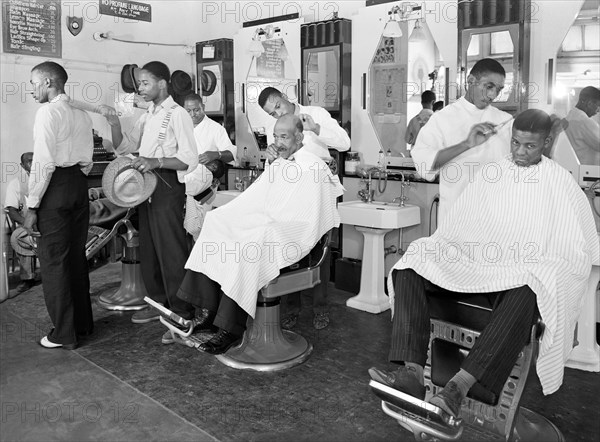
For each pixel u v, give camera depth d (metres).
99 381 2.67
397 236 3.97
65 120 2.92
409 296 2.08
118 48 5.02
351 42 4.13
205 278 2.80
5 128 4.34
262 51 4.75
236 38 4.95
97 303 3.85
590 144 3.14
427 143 3.17
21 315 3.61
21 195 4.24
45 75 2.93
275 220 2.84
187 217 3.77
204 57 5.13
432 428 1.91
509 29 3.22
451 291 2.14
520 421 2.20
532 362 1.99
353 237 4.20
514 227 2.18
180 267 3.18
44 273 2.96
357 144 4.22
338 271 4.19
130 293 3.79
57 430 2.22
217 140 4.41
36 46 4.48
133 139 3.58
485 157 3.04
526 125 2.12
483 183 2.31
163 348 3.08
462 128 3.12
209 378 2.70
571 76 3.17
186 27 5.48
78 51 4.75
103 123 4.96
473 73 3.05
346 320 3.53
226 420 2.30
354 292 4.10
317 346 3.10
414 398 1.87
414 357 2.00
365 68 4.07
